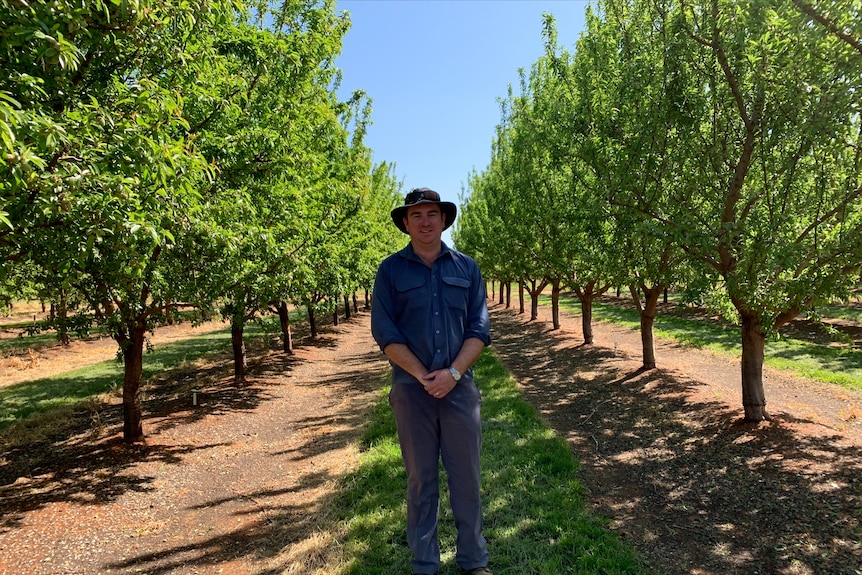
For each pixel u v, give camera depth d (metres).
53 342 20.02
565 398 8.25
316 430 7.25
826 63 4.28
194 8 3.29
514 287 60.41
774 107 4.86
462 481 2.72
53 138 2.23
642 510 4.13
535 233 12.96
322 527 4.04
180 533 4.28
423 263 2.71
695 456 5.34
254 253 6.82
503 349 14.46
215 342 19.22
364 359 14.42
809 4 4.02
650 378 9.14
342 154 12.06
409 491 2.79
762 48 4.57
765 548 3.48
